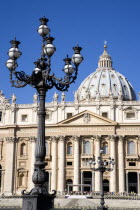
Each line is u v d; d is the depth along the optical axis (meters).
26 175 106.69
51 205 23.70
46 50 24.73
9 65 25.47
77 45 26.66
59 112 108.50
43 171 22.86
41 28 25.77
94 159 103.38
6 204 79.25
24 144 109.50
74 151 104.88
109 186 101.56
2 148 110.50
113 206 76.44
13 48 25.81
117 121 105.69
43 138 23.30
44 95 24.14
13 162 107.75
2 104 112.69
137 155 102.75
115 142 104.56
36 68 28.81
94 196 91.06
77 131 105.88
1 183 107.25
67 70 26.27
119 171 102.38
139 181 101.56
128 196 90.50
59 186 103.19
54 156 105.44
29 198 21.56
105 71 187.75
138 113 105.56
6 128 110.25
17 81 25.59
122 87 179.62
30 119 109.62
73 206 71.88
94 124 104.94
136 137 104.44
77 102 108.31
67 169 104.88
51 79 25.00
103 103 107.25
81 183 102.62
